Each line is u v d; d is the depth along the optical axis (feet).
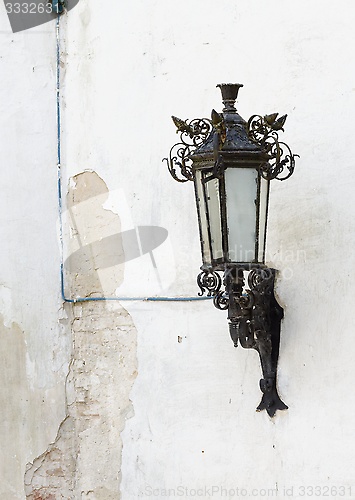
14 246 19.38
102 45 18.92
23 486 18.92
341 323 15.15
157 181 17.88
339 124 15.48
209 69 17.30
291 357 15.65
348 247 15.19
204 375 16.78
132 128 18.33
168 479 17.07
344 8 15.62
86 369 18.58
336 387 15.10
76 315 18.78
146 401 17.61
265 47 16.55
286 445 15.57
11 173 19.52
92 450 18.35
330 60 15.70
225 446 16.34
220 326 16.67
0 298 19.35
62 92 19.38
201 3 17.51
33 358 19.07
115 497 17.95
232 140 14.16
